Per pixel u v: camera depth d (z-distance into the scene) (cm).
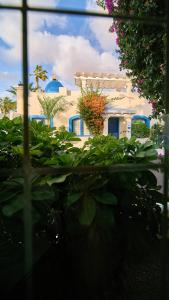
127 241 122
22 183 105
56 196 115
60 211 120
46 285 109
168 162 107
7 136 138
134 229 124
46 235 118
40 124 173
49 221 119
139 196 128
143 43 246
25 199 94
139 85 302
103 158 126
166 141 108
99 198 113
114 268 117
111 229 118
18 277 106
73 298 110
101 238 115
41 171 97
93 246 114
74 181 117
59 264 114
